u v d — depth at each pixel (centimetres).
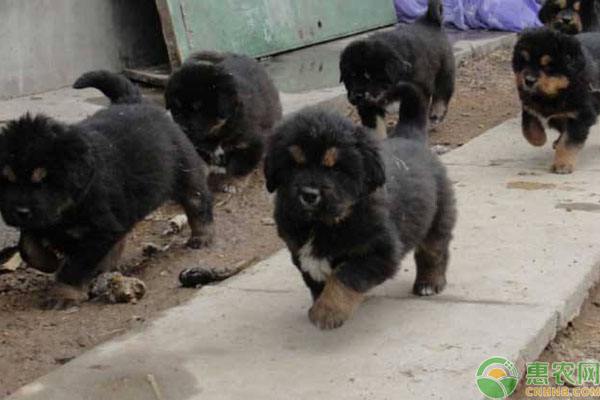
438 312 548
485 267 615
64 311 600
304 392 461
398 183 509
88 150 578
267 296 588
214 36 1201
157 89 1133
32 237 613
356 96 977
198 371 488
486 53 1422
